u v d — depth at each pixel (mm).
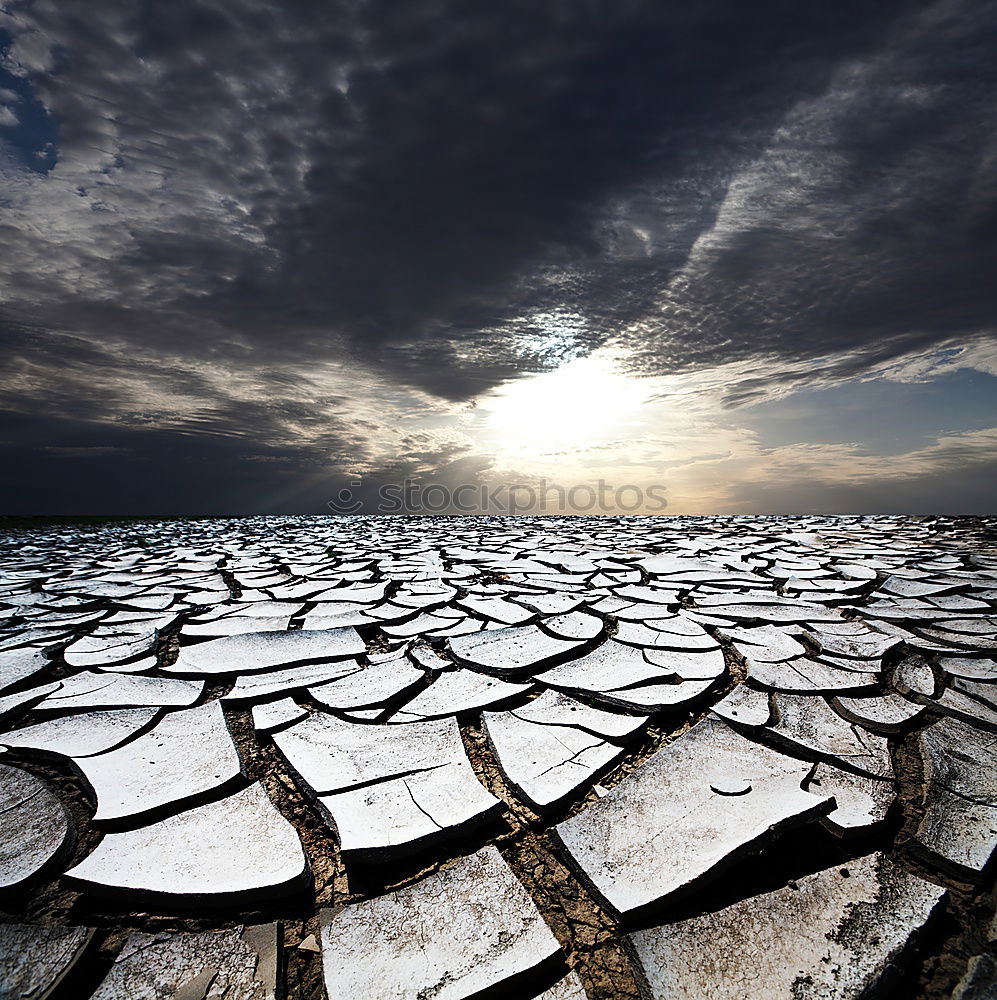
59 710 1887
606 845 1185
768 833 1185
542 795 1366
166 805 1343
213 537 6902
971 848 1160
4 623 2938
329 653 2334
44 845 1225
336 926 1009
